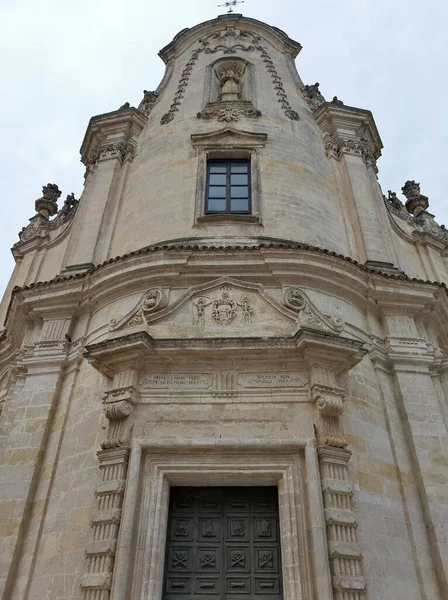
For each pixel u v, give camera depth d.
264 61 22.05
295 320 11.54
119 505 9.23
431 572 9.70
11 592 9.72
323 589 8.28
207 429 10.05
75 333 13.34
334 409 10.05
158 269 12.48
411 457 11.11
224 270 12.52
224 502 9.98
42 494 10.73
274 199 15.23
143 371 10.74
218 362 10.76
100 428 10.80
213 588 9.11
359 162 17.88
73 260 15.16
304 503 9.27
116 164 17.81
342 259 12.78
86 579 8.59
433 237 18.22
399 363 12.45
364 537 9.45
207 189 15.90
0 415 13.71
